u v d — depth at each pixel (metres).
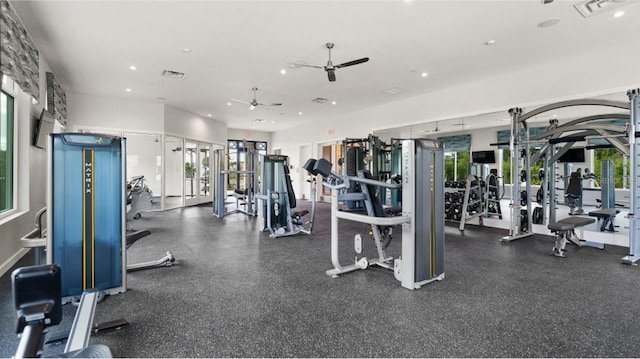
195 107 8.35
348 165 8.11
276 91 6.69
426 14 3.49
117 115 7.32
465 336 2.00
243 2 3.25
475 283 2.95
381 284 2.91
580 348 1.86
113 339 1.94
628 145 4.12
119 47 4.37
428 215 2.91
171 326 2.10
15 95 3.78
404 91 6.63
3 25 2.79
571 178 6.20
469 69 5.26
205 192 10.25
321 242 4.61
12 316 2.23
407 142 2.81
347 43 4.25
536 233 5.31
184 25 3.74
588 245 4.42
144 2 3.24
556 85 4.91
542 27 3.79
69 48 4.38
